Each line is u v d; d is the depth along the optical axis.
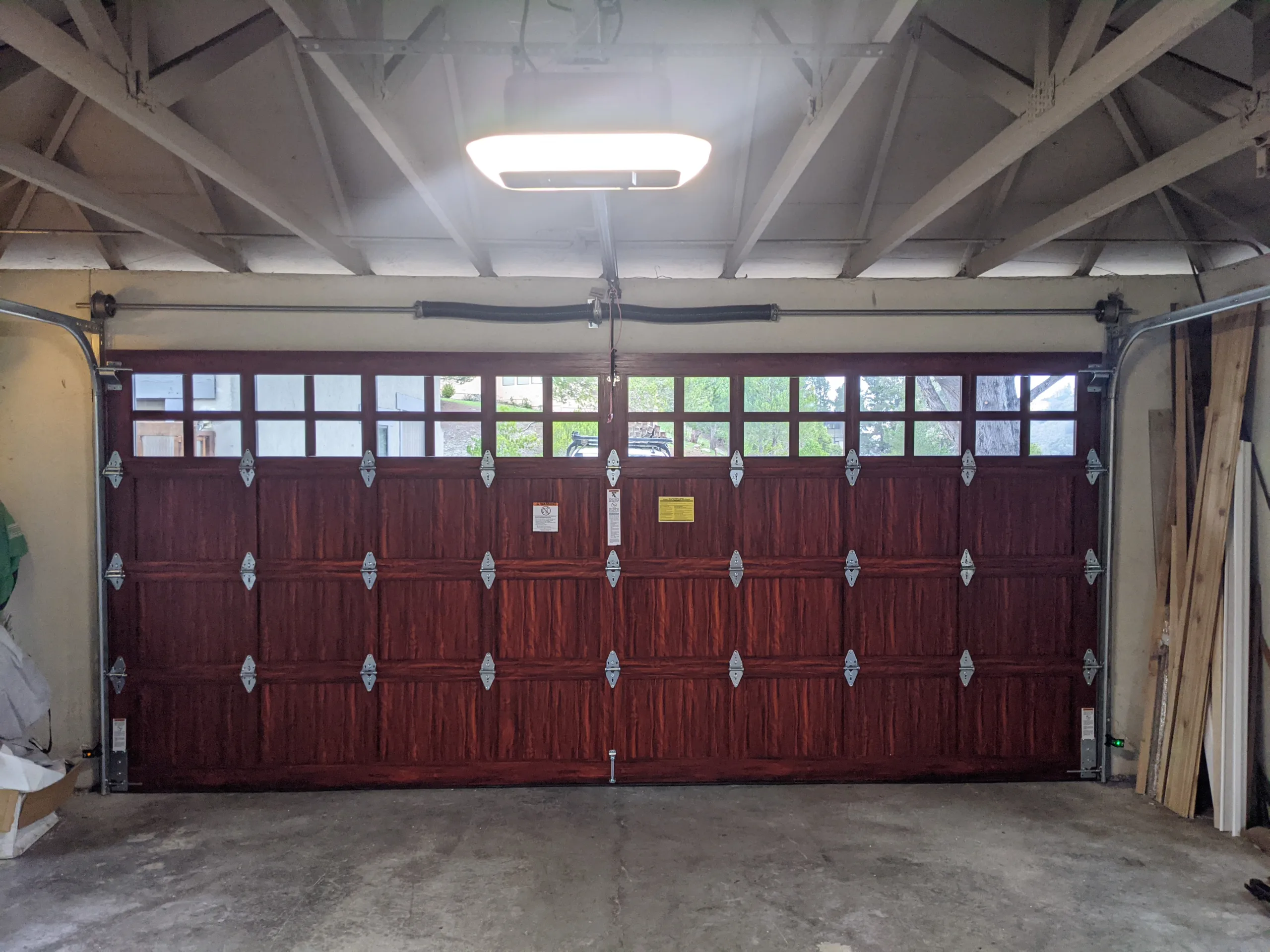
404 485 4.05
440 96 3.32
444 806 3.80
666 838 3.44
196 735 4.00
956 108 3.47
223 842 3.41
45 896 2.96
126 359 3.95
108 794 3.94
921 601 4.12
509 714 4.08
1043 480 4.12
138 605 3.98
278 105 3.40
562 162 1.92
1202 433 3.91
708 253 4.22
